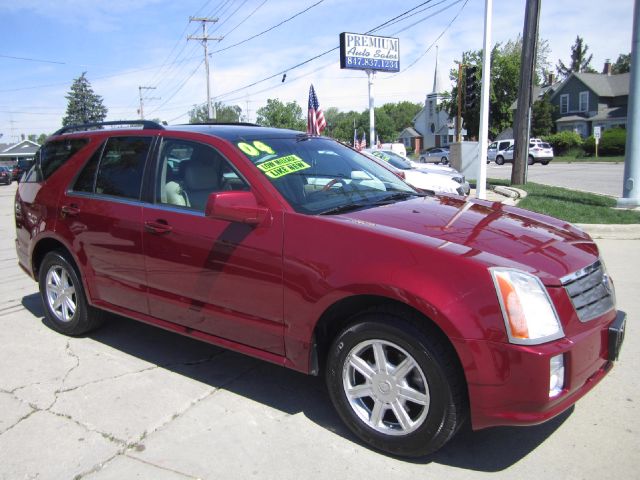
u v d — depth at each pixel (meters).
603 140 42.16
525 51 16.67
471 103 16.09
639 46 10.50
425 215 3.43
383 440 2.98
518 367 2.57
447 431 2.78
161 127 4.19
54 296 4.92
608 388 3.68
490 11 11.55
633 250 7.62
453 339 2.64
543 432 3.20
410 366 2.84
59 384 3.93
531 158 37.62
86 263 4.42
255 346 3.48
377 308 2.95
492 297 2.62
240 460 2.98
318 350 3.26
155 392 3.79
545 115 51.12
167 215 3.81
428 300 2.68
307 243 3.14
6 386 3.91
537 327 2.60
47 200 4.74
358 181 4.02
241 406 3.58
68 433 3.28
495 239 3.06
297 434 3.24
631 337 4.48
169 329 3.95
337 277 2.98
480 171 12.23
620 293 5.65
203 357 4.39
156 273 3.90
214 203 3.16
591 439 3.10
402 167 13.99
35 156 5.20
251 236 3.36
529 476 2.79
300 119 72.69
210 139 3.83
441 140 70.94
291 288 3.18
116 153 4.37
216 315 3.60
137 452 3.07
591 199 12.40
